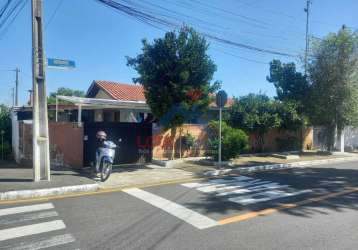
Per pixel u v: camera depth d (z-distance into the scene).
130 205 8.16
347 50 22.97
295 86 24.11
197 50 14.45
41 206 7.96
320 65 23.69
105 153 11.25
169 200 8.73
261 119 20.52
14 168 13.50
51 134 15.55
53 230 6.25
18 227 6.40
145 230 6.33
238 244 5.70
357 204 8.62
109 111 23.89
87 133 13.63
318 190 10.37
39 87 10.23
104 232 6.18
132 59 14.53
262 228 6.56
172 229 6.41
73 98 18.28
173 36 14.26
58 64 10.42
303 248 5.57
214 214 7.47
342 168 16.30
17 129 16.75
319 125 25.55
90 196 9.10
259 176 13.21
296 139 24.00
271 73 24.88
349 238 6.07
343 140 25.83
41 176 10.35
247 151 20.92
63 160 14.64
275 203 8.59
